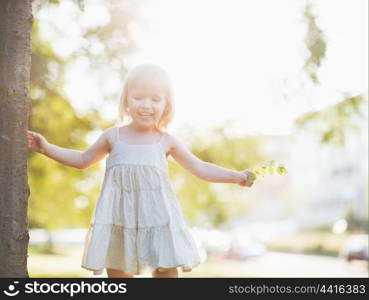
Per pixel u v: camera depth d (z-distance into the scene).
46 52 10.93
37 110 11.49
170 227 4.42
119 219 4.47
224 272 23.02
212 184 14.92
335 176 68.44
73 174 14.63
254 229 78.94
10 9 4.43
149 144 4.64
